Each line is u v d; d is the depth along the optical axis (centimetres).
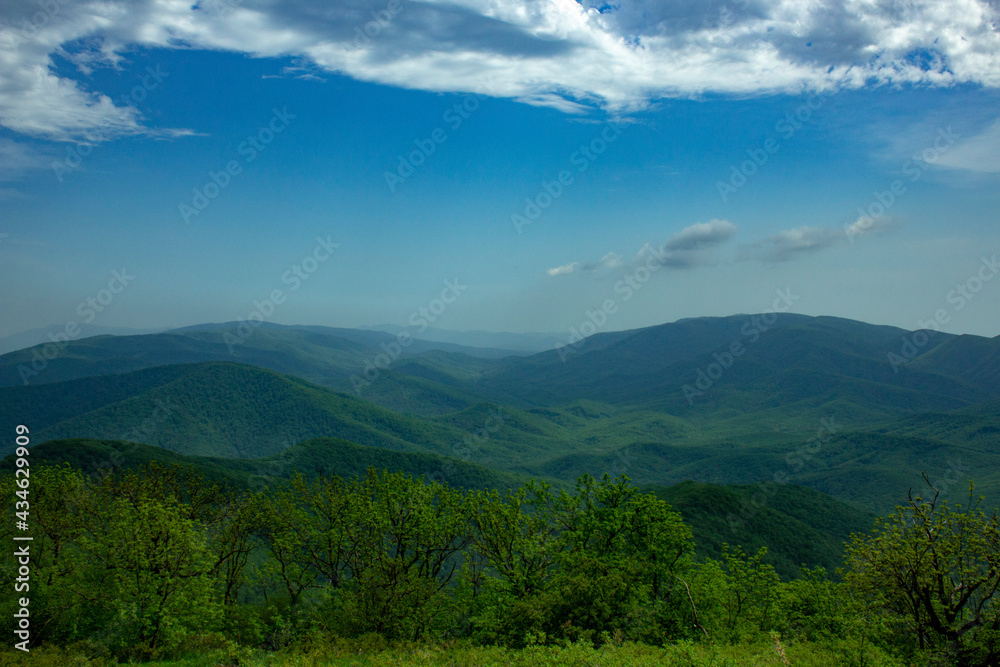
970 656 2178
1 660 2433
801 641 2908
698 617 3153
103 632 2931
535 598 2973
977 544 2234
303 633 3108
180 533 3064
